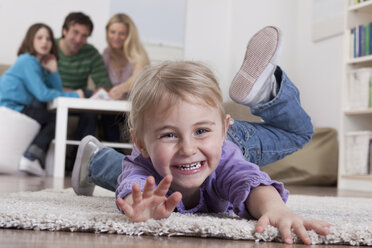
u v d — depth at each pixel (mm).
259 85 1179
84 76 3980
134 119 863
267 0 4539
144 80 841
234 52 4758
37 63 3432
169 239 649
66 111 3191
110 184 1248
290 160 3115
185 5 4836
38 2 4387
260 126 1310
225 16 4941
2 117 3207
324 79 3916
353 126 3107
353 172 3000
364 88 3002
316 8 4043
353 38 3094
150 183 669
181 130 795
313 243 668
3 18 4305
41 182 2281
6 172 3250
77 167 1328
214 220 716
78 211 850
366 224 789
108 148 1307
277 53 1162
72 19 3902
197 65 869
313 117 4027
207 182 922
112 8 4562
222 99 865
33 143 3318
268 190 812
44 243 579
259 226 679
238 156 943
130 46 4020
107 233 678
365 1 2979
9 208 801
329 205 1342
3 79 3402
